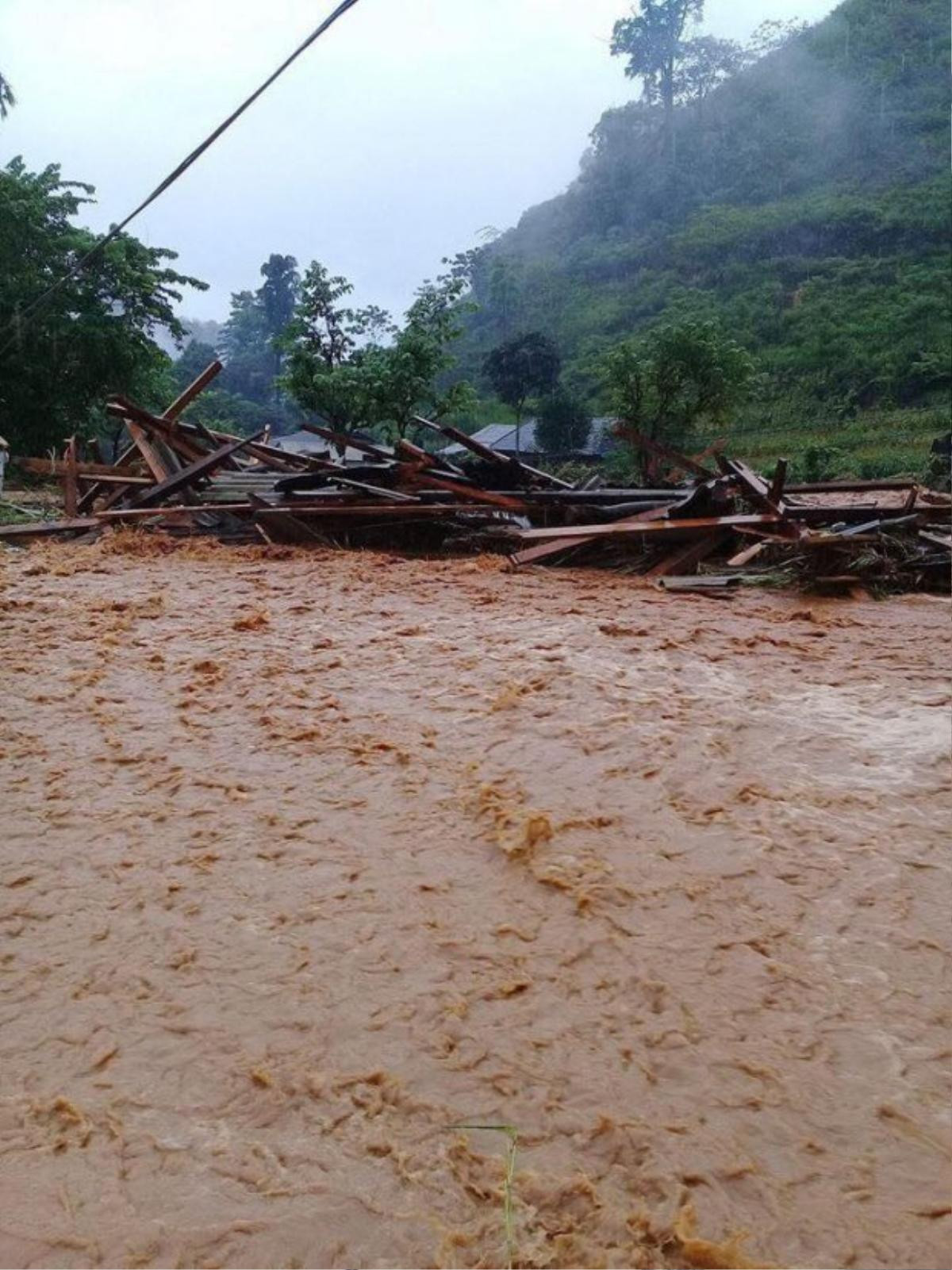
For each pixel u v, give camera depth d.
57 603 8.44
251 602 8.58
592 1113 2.34
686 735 4.91
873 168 66.06
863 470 27.81
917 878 3.51
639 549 11.00
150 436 15.09
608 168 80.25
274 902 3.32
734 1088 2.44
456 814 4.02
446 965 2.95
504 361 40.50
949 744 4.83
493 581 9.88
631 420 26.50
